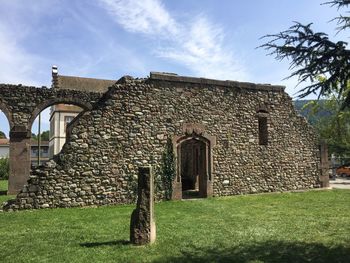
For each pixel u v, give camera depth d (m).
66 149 11.75
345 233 7.39
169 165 13.11
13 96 17.47
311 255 5.92
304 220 8.89
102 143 12.20
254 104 15.28
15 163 17.22
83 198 11.72
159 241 6.77
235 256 5.86
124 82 12.83
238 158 14.62
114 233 7.50
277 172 15.55
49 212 10.37
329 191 15.47
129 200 12.36
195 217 9.40
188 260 5.65
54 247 6.45
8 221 8.95
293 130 16.22
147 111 13.00
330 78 5.32
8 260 5.73
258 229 7.86
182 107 13.62
